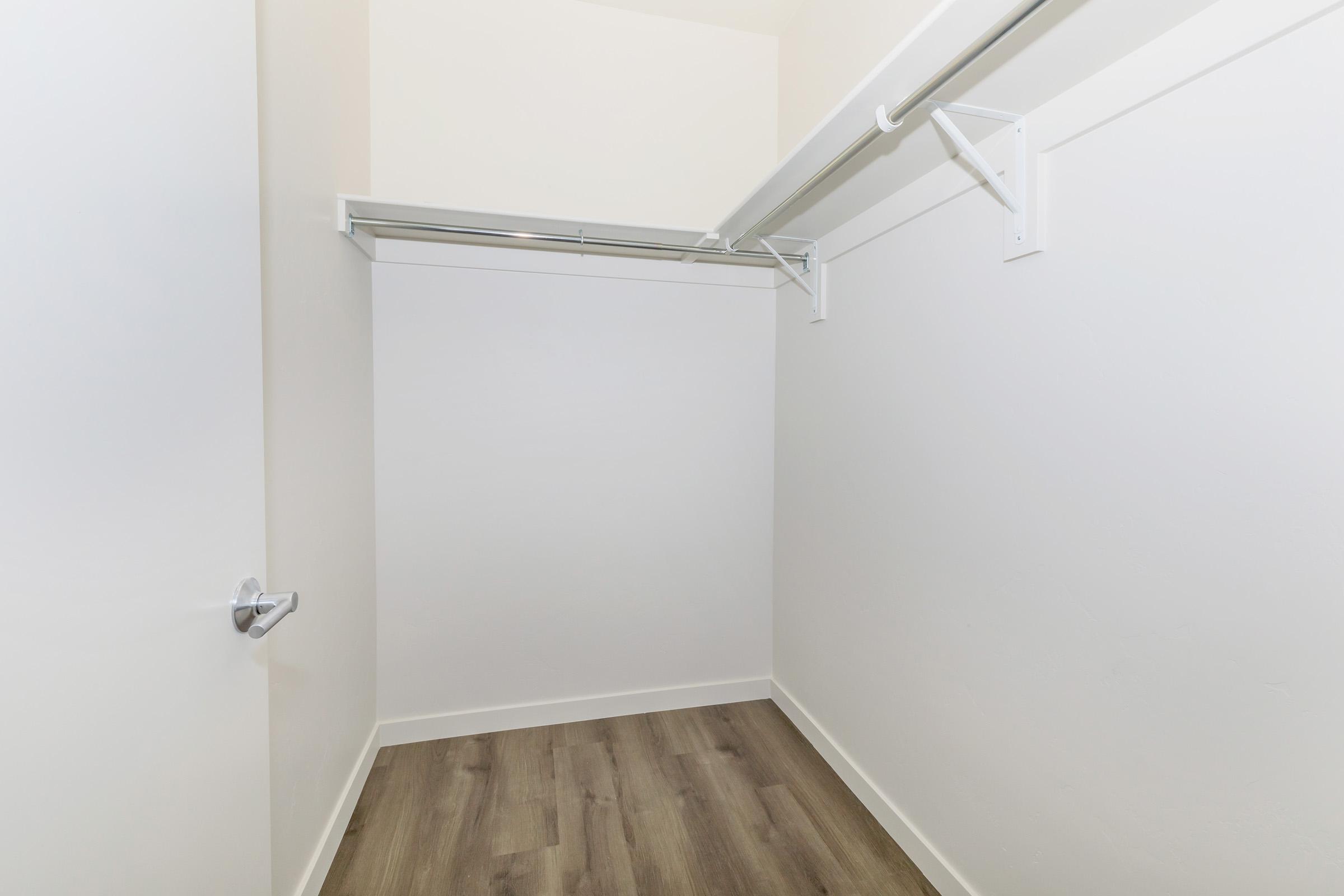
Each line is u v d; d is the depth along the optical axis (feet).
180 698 2.05
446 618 6.77
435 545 6.70
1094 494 3.36
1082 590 3.45
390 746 6.61
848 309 5.94
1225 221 2.68
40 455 1.44
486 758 6.40
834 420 6.24
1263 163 2.53
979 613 4.26
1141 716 3.13
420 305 6.55
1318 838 2.42
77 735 1.57
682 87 7.20
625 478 7.27
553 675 7.14
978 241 4.22
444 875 4.80
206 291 2.24
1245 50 2.57
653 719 7.28
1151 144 3.02
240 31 2.52
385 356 6.46
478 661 6.89
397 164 6.33
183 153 2.08
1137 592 3.13
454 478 6.73
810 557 6.80
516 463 6.91
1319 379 2.36
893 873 4.86
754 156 7.46
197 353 2.17
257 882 2.64
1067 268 3.51
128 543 1.78
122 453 1.76
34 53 1.41
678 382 7.39
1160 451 3.00
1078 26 2.85
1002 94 3.53
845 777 6.00
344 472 5.29
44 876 1.45
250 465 2.58
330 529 4.89
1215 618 2.77
